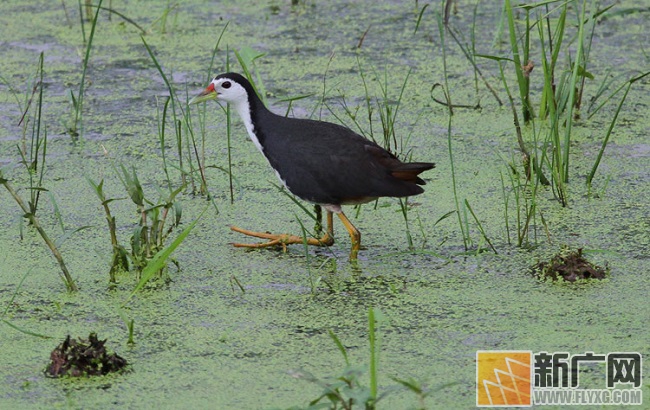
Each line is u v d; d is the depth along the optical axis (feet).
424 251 33.42
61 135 44.06
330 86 48.32
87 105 46.93
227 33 55.26
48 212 37.42
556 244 34.40
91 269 33.27
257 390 26.27
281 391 26.20
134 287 32.01
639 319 29.45
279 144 34.37
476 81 46.26
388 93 47.75
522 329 29.07
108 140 43.57
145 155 42.29
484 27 54.85
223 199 38.70
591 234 35.04
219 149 43.01
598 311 30.01
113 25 56.65
